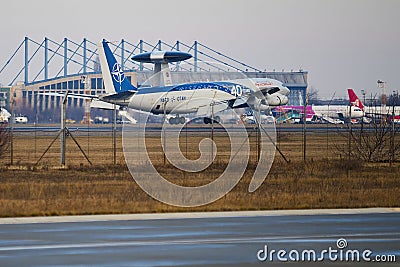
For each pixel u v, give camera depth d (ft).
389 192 259.80
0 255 146.20
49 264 137.59
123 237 167.32
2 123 406.82
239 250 151.64
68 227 182.60
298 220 195.72
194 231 176.45
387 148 480.64
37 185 276.62
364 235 170.50
